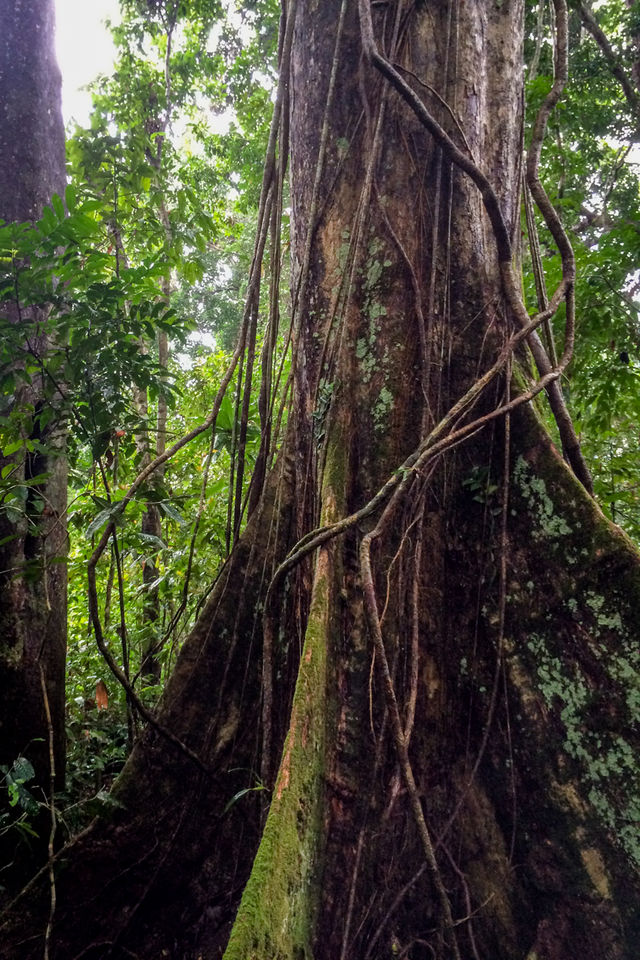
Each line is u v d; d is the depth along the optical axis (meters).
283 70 3.07
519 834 1.95
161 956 2.29
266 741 2.30
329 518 2.19
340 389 2.44
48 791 2.94
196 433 2.89
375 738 2.05
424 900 1.94
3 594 3.00
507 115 2.74
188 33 7.72
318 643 1.99
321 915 1.84
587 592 2.00
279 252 3.10
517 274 2.64
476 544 2.25
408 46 2.65
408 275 2.46
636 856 1.75
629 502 4.36
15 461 3.09
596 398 4.80
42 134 3.54
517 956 1.83
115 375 2.88
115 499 3.24
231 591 2.65
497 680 2.08
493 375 2.20
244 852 2.38
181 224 4.51
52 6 3.73
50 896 2.31
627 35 7.97
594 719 1.90
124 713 4.26
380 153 2.60
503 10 2.87
